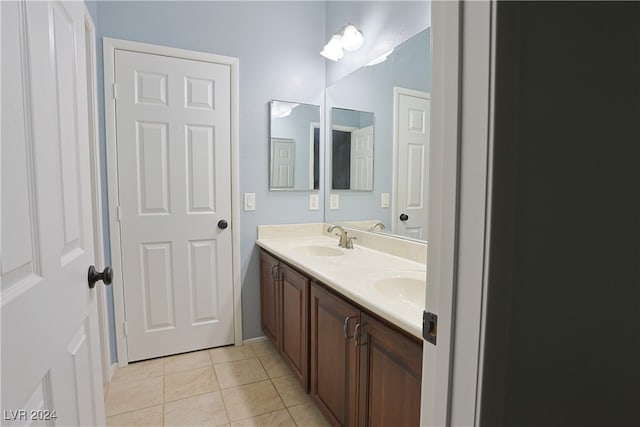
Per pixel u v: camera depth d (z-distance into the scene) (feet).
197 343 7.57
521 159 1.62
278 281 6.75
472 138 1.62
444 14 1.73
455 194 1.72
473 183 1.63
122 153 6.60
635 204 2.10
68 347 2.52
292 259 5.79
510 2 1.53
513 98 1.56
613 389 2.15
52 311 2.23
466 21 1.62
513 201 1.61
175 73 6.88
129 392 6.07
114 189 6.56
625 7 1.95
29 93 1.98
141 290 6.97
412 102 5.70
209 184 7.35
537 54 1.64
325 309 4.84
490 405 1.67
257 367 6.97
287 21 7.88
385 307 3.39
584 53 1.80
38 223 2.06
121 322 6.83
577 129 1.81
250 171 7.74
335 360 4.60
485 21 1.54
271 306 7.27
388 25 6.23
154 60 6.70
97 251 6.23
